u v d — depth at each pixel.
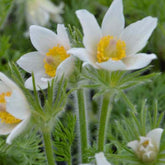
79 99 0.63
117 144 0.61
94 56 0.59
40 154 0.67
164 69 0.82
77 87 0.60
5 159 0.70
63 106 0.59
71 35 0.61
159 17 0.81
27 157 0.70
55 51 0.61
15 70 0.60
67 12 0.82
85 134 0.64
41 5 0.84
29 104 0.59
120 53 0.59
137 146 0.59
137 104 0.79
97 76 0.58
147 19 0.60
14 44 0.81
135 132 0.59
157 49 0.81
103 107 0.60
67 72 0.60
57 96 0.59
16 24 0.84
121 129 0.60
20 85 0.59
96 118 0.78
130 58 0.59
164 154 0.59
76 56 0.59
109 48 0.59
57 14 0.84
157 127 0.60
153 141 0.59
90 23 0.59
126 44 0.60
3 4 0.78
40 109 0.59
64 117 0.70
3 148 0.61
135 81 0.58
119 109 0.78
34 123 0.59
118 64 0.56
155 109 0.60
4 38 0.76
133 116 0.60
